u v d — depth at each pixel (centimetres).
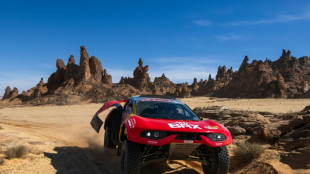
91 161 625
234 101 8375
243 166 548
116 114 670
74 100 12569
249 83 13462
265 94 11994
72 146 838
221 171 438
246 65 15000
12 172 486
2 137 912
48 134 1166
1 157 582
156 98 599
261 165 514
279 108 4359
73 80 15175
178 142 409
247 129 862
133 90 16450
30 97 15825
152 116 496
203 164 499
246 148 562
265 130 684
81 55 15675
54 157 642
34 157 611
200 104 7356
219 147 445
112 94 13962
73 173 519
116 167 577
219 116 1126
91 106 7538
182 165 578
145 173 516
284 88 11706
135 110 522
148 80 18750
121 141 505
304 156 489
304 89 11969
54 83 16100
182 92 15212
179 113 527
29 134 1102
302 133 596
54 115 3353
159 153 445
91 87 14612
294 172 464
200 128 438
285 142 599
